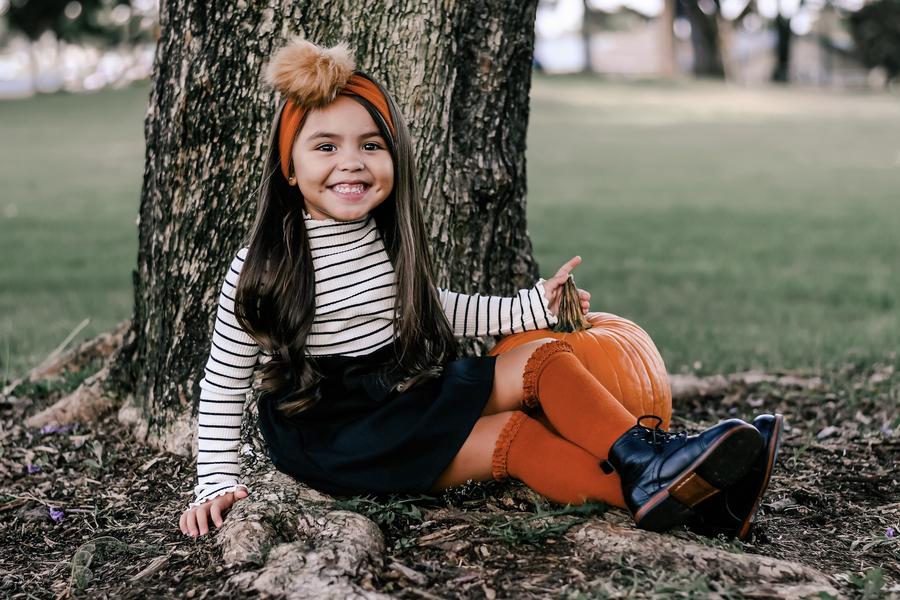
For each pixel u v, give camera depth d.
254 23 3.09
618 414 2.44
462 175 3.36
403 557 2.35
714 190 15.77
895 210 13.18
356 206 2.51
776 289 7.84
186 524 2.51
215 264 3.23
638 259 9.46
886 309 6.93
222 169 3.18
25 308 6.75
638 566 2.23
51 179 16.19
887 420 3.98
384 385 2.53
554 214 12.95
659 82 40.81
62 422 3.69
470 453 2.50
